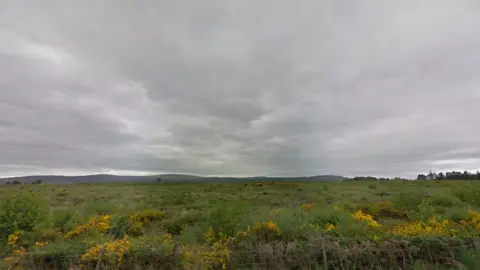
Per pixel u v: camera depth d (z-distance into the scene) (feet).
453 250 19.65
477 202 61.57
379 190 118.32
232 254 19.36
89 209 53.98
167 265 18.66
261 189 150.61
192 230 32.17
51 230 30.94
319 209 35.81
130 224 36.55
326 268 17.61
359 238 21.27
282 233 25.76
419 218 39.83
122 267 18.49
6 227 29.99
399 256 18.99
